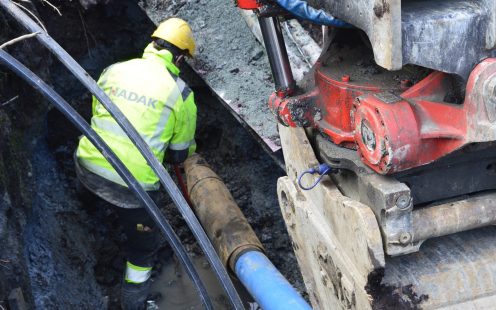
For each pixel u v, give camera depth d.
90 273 3.84
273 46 2.62
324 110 2.56
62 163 4.29
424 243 2.51
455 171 2.35
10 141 3.36
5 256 3.01
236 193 4.39
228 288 2.35
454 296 2.37
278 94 2.66
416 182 2.34
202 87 4.56
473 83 1.97
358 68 2.53
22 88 3.67
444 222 2.29
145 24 4.54
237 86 4.00
